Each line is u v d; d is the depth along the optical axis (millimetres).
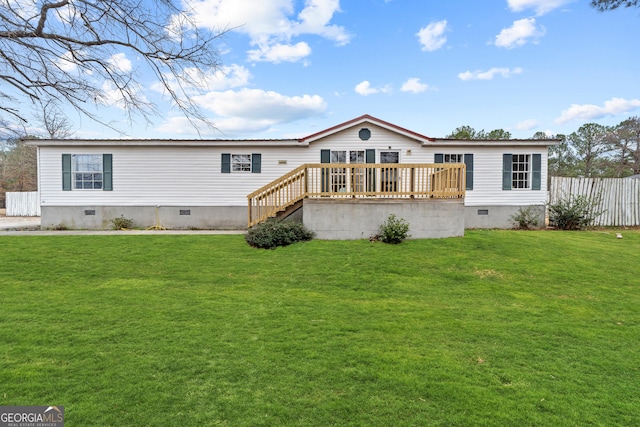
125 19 5215
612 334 4344
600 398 2947
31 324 4352
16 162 28375
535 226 13180
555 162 41562
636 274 7020
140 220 13242
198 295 5668
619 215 13742
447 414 2676
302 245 9125
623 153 33438
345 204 9844
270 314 4844
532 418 2650
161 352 3629
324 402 2801
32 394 2842
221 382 3070
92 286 6082
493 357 3656
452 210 9859
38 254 8203
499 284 6426
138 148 13180
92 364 3354
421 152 13078
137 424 2500
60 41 5203
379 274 6910
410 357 3600
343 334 4184
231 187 13312
